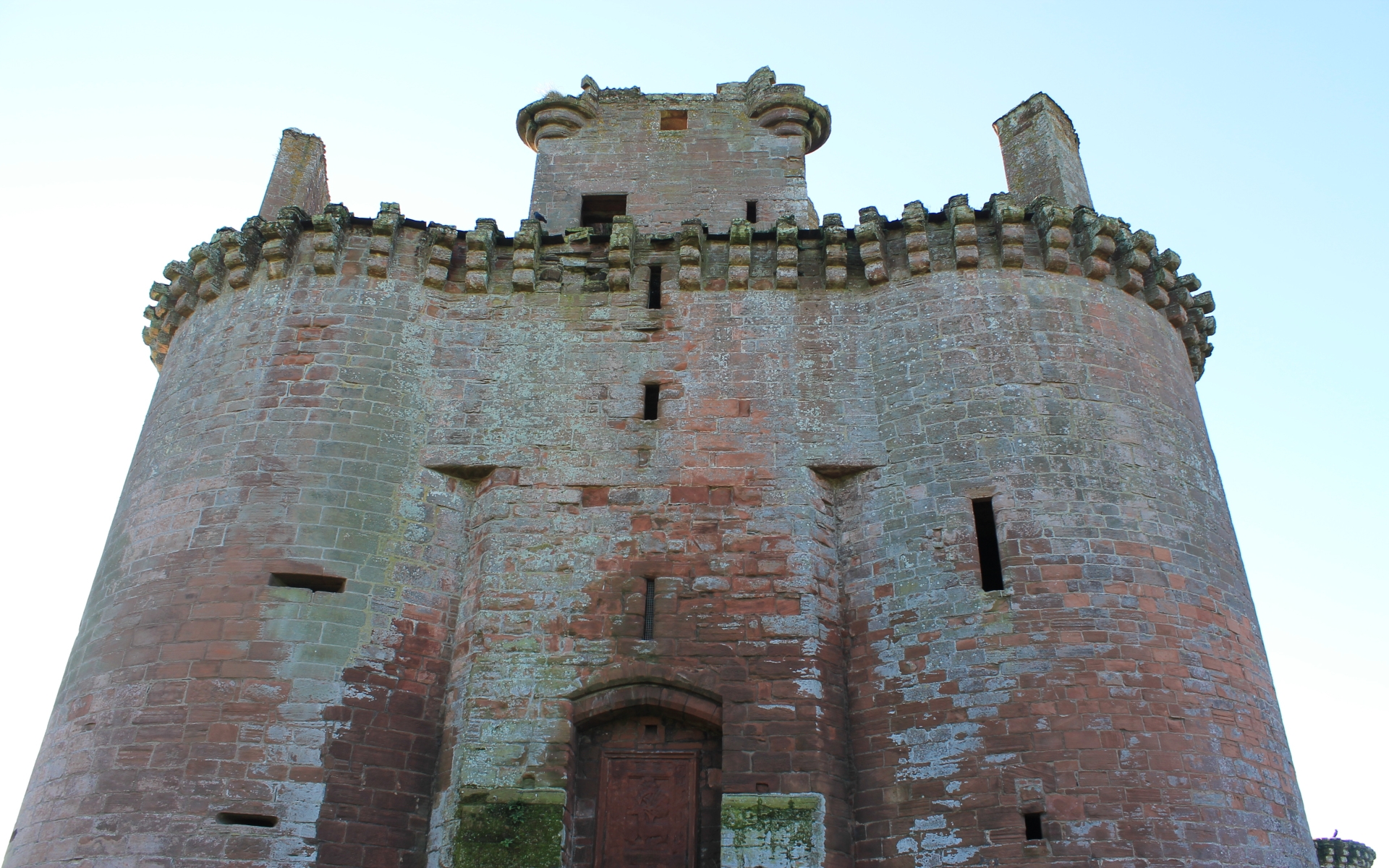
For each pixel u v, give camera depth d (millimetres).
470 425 20156
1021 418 18891
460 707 17453
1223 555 18719
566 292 21812
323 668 17156
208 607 17406
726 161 26078
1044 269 20766
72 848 15633
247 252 21438
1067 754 15750
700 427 20031
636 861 16656
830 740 17078
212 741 16234
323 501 18625
